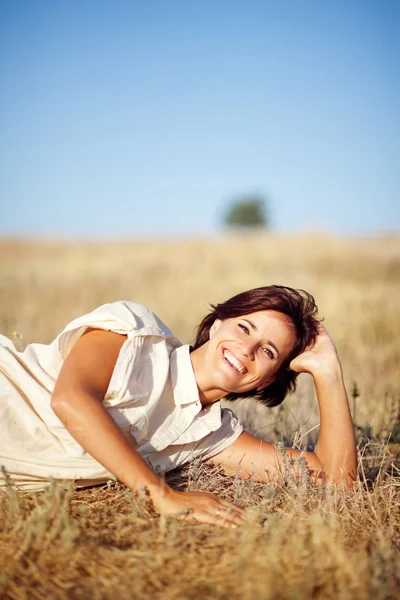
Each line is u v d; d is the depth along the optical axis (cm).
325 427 403
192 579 272
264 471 401
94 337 357
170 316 1431
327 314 1414
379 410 628
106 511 335
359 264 2980
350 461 397
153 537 304
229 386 381
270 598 249
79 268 2692
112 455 319
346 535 324
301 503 348
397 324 1268
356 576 264
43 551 282
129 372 345
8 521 309
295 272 2602
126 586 265
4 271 2500
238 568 268
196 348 408
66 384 328
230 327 381
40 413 354
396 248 4081
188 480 382
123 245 4669
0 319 1102
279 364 393
